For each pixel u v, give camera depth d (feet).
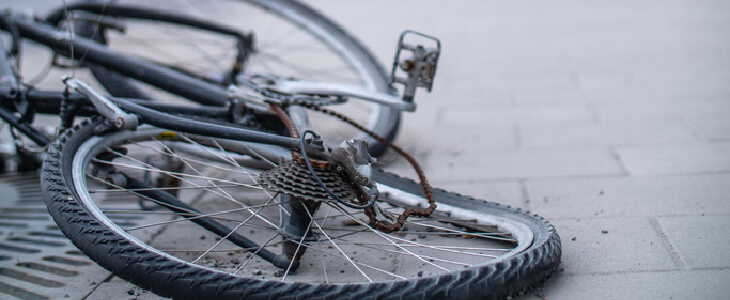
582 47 19.51
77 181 6.61
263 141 6.33
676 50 18.24
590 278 6.61
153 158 8.10
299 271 6.95
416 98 15.38
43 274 7.11
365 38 21.38
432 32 22.54
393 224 6.52
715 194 8.73
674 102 13.64
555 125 12.76
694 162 10.09
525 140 11.96
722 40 18.88
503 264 5.64
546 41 20.66
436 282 5.30
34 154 10.74
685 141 11.18
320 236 7.34
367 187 6.30
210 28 11.82
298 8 12.27
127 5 11.82
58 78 15.62
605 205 8.68
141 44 17.49
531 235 6.67
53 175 6.43
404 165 10.89
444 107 14.56
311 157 6.24
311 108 8.20
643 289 6.31
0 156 10.93
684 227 7.73
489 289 5.42
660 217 8.11
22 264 7.39
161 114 6.98
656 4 25.41
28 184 10.36
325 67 16.84
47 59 17.72
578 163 10.52
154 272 5.51
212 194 9.49
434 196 7.88
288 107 8.13
